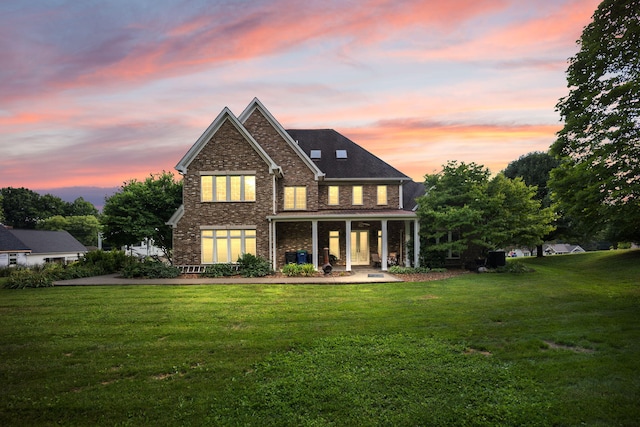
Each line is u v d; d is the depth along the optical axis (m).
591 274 20.27
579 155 12.52
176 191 26.27
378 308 10.97
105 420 4.59
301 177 22.81
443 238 22.97
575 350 7.12
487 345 7.37
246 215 20.23
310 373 6.00
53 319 9.88
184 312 10.62
